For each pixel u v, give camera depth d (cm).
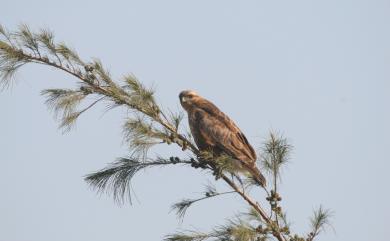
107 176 1060
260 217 972
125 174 1056
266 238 955
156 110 1095
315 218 1019
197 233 938
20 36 1108
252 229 930
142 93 1080
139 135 1021
